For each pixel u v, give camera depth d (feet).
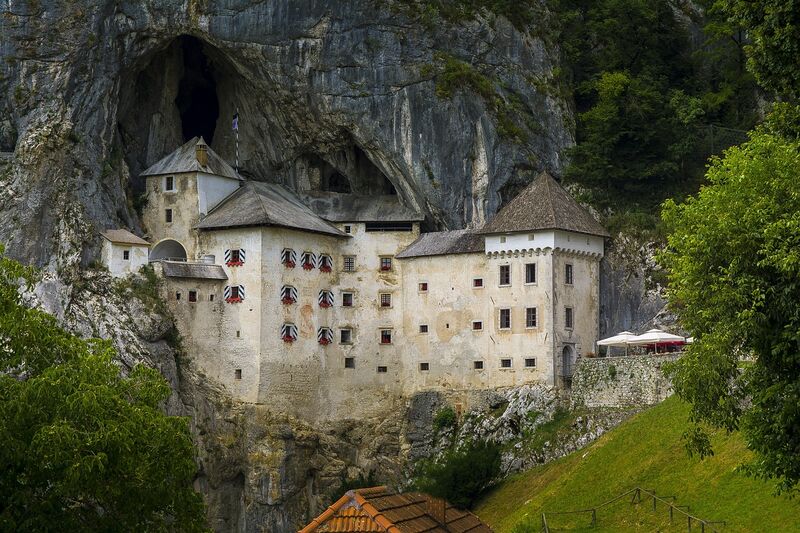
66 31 571.69
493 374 538.88
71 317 527.81
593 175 577.02
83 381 263.08
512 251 538.47
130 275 543.80
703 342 270.46
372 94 583.17
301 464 552.00
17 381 256.73
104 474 257.14
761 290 257.34
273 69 586.45
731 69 632.79
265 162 616.39
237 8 581.94
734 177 277.64
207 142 645.92
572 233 537.65
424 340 561.43
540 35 610.65
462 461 474.08
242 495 545.85
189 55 622.54
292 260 560.61
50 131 561.02
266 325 547.49
